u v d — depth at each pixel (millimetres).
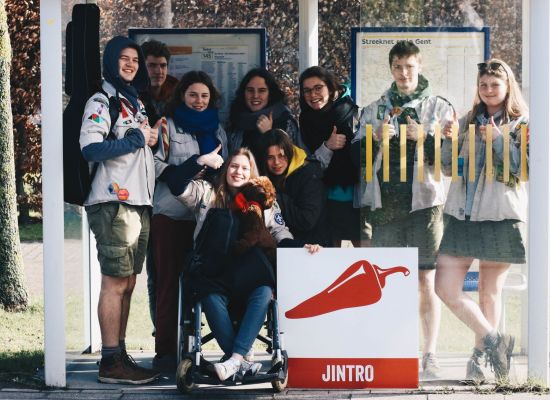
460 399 6258
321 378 6453
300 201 6891
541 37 6367
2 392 6516
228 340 6230
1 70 10117
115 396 6430
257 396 6363
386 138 6641
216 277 6352
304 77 7281
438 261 6648
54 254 6551
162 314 6980
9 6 13586
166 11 7824
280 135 6902
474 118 6598
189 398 6363
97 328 7781
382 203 6660
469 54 6586
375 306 6422
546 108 6383
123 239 6543
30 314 9727
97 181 6512
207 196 6594
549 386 6461
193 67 7844
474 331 6656
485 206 6609
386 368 6438
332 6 8688
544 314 6434
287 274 6434
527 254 6500
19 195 14656
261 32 7859
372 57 6629
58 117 6457
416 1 6590
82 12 6527
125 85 6602
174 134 7020
